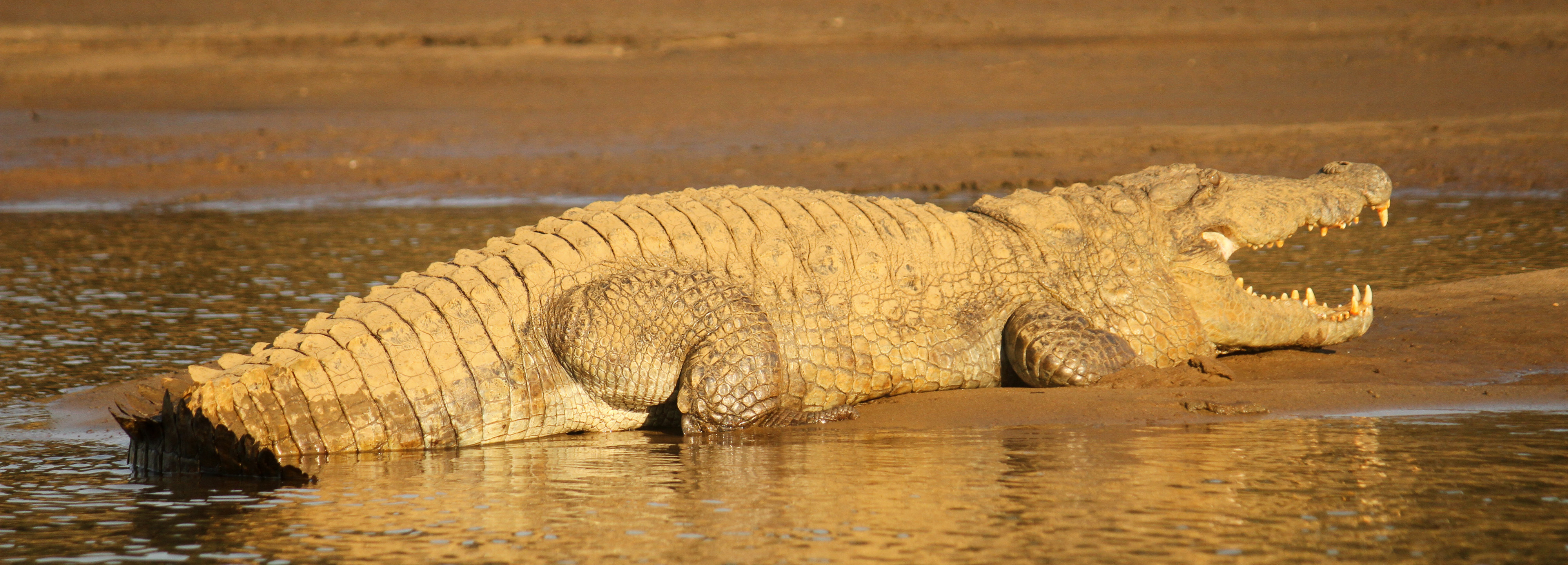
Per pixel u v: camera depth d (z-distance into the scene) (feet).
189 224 228.63
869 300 99.96
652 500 73.67
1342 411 92.89
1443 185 241.35
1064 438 86.63
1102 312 105.40
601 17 573.74
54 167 302.45
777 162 290.76
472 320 91.97
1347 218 110.01
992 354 103.76
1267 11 503.20
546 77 433.89
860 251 100.94
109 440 96.07
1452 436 83.92
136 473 84.84
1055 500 71.05
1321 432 86.17
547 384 93.25
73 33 568.82
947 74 409.08
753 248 98.32
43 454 91.15
